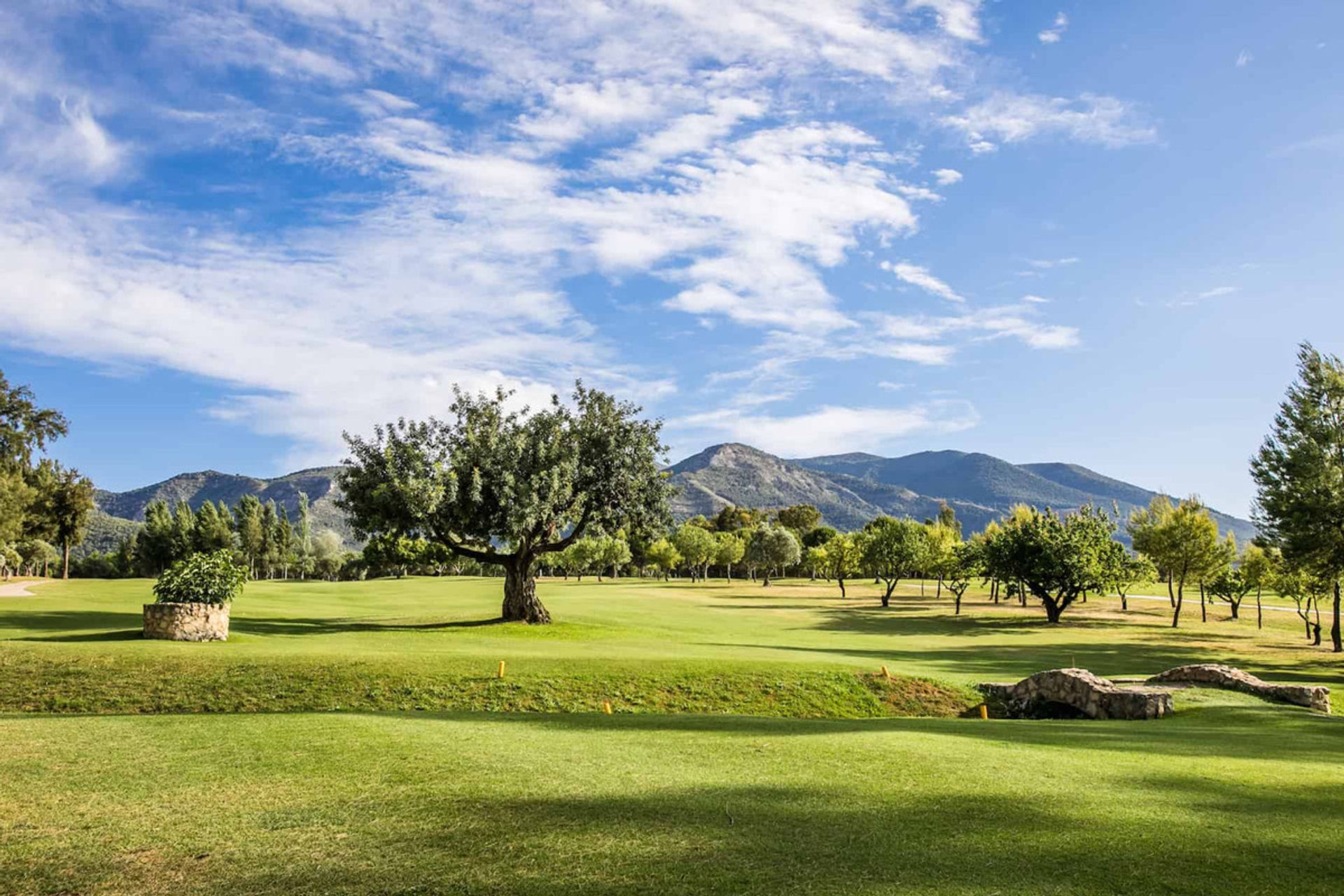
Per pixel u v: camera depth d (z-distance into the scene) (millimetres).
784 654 28672
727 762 10062
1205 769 10109
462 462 36094
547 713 15062
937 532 96312
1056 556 58031
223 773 9266
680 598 75375
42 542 110562
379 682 19172
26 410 59125
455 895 5711
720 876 6023
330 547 139750
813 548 131875
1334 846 6871
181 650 20984
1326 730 14961
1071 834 7109
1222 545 65375
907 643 41250
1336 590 43000
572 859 6410
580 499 38031
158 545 113562
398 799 8125
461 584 85562
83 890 5867
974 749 11258
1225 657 37438
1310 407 40781
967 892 5746
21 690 17703
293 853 6570
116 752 10398
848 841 6863
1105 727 14875
